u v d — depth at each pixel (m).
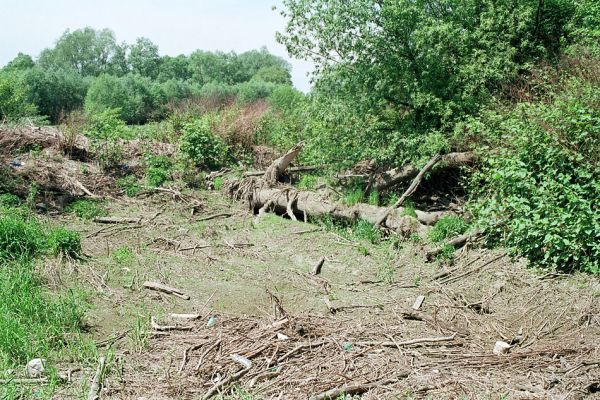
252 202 13.83
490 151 10.36
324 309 8.06
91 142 16.17
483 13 12.79
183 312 7.80
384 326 7.32
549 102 10.19
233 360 6.12
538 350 6.38
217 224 12.61
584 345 6.48
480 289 8.52
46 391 5.45
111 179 14.83
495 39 12.95
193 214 13.39
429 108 12.90
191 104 23.11
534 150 9.24
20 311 7.02
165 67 75.38
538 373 5.84
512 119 9.94
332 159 14.06
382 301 8.34
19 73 35.44
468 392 5.44
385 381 5.65
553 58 12.98
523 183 9.01
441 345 6.75
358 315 7.83
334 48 13.17
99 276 8.79
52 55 74.31
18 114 20.30
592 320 7.14
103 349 6.53
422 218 11.32
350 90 13.41
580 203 8.26
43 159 14.89
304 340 6.70
